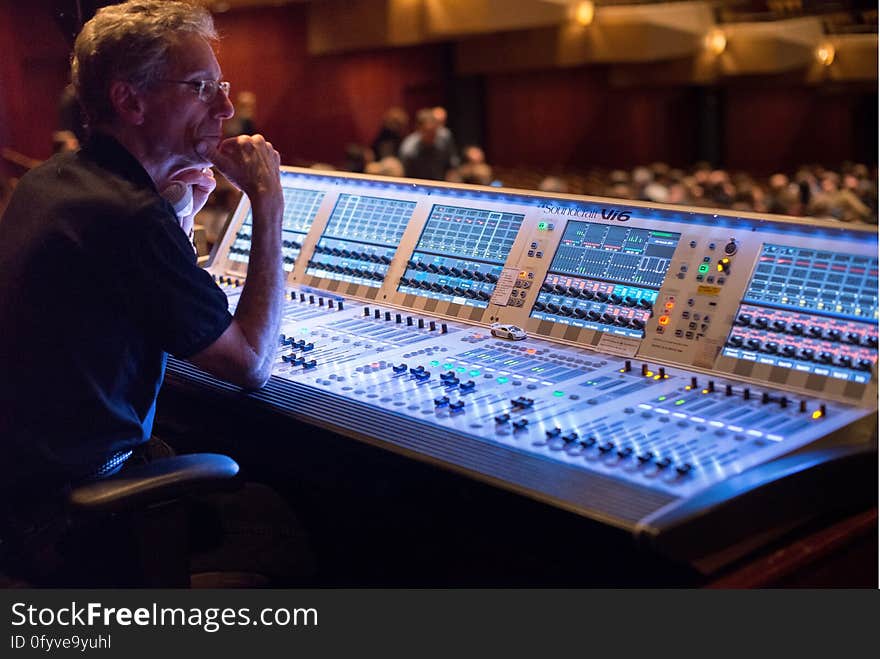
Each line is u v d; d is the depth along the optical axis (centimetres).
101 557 166
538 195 231
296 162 1341
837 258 183
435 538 200
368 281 255
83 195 175
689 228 204
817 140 2447
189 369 214
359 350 218
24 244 176
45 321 174
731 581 145
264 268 193
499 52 1680
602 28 1736
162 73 181
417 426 172
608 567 140
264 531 196
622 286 210
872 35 2166
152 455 198
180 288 174
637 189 1233
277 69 1290
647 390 184
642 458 152
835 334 178
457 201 247
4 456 174
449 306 236
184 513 163
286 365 211
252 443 197
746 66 1986
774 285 189
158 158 189
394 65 1538
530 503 144
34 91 605
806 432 162
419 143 910
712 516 136
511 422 171
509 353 210
